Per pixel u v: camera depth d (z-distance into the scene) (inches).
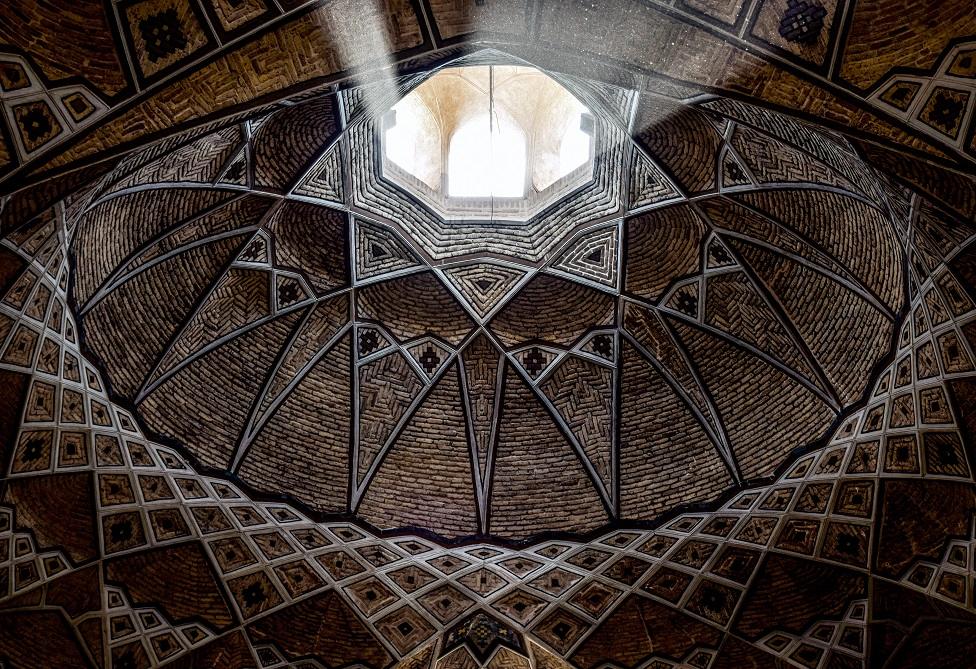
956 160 173.3
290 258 289.0
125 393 264.1
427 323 311.9
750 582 292.0
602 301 305.7
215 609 288.4
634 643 302.5
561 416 313.0
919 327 238.1
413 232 302.7
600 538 302.2
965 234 203.3
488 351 314.3
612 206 292.2
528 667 308.0
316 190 279.4
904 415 250.8
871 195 222.7
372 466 306.5
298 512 294.4
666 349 302.2
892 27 166.6
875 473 262.7
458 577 305.4
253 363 293.3
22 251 206.1
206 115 185.3
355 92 254.5
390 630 303.7
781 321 279.1
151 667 278.2
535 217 307.6
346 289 300.7
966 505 246.4
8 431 233.8
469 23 190.7
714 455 296.0
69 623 265.7
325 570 298.7
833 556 278.8
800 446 279.3
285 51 182.2
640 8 182.5
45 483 251.0
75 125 172.7
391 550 302.2
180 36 171.8
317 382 303.1
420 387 313.3
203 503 281.9
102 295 248.2
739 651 293.7
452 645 308.2
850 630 279.1
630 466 305.3
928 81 168.6
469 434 313.1
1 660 252.8
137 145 182.9
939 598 259.0
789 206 255.1
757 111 212.8
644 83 213.0
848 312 262.7
